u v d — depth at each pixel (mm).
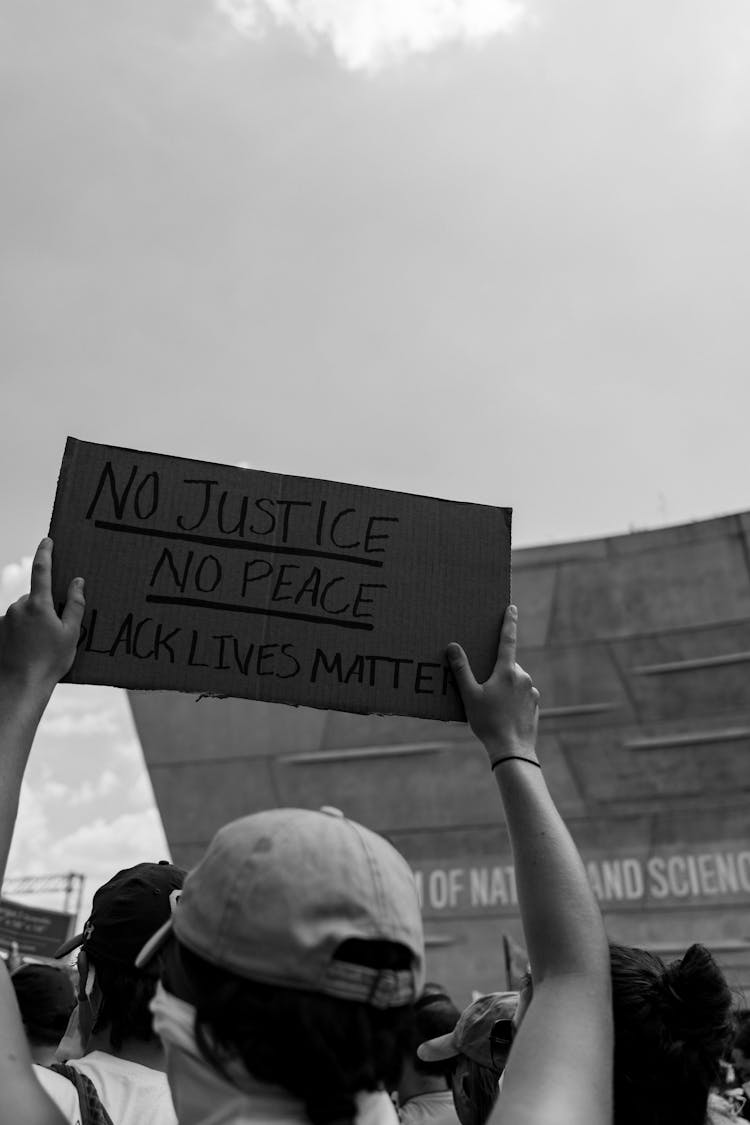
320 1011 911
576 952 1141
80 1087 1545
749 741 23812
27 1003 3027
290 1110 935
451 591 1697
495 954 23531
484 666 1645
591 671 25391
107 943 1732
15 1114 976
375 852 1007
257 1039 908
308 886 948
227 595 1645
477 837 24734
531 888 1203
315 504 1723
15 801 1165
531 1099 970
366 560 1700
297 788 26422
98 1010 1744
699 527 25609
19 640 1306
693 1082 1426
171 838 26891
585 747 24812
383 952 962
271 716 27016
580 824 24422
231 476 1716
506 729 1447
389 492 1748
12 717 1238
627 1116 1422
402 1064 973
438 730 25797
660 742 24484
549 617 25969
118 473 1671
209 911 960
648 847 23766
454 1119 2498
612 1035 1072
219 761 26953
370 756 26062
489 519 1753
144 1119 1598
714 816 23594
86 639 1572
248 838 997
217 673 1602
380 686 1631
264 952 925
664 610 25281
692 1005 1437
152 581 1627
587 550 26250
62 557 1604
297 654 1634
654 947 22797
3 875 1109
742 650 24406
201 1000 942
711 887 22953
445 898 24375
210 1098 958
